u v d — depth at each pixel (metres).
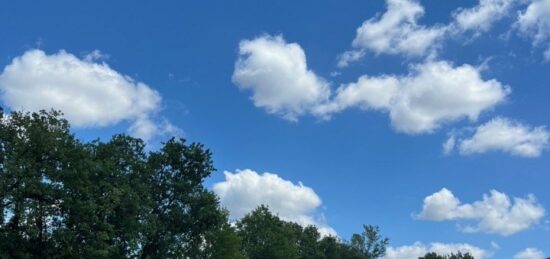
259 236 87.25
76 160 43.56
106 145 52.56
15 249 39.25
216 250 66.75
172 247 55.31
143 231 50.28
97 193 44.94
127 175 52.47
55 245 40.91
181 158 58.78
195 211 57.75
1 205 38.34
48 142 41.19
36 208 38.75
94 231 42.91
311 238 121.69
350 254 134.38
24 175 38.62
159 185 57.25
